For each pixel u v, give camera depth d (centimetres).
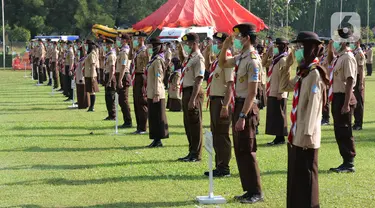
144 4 6419
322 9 6400
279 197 947
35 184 1037
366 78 4091
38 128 1722
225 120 1080
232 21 2938
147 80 1391
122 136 1570
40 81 3516
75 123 1825
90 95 2159
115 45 2089
